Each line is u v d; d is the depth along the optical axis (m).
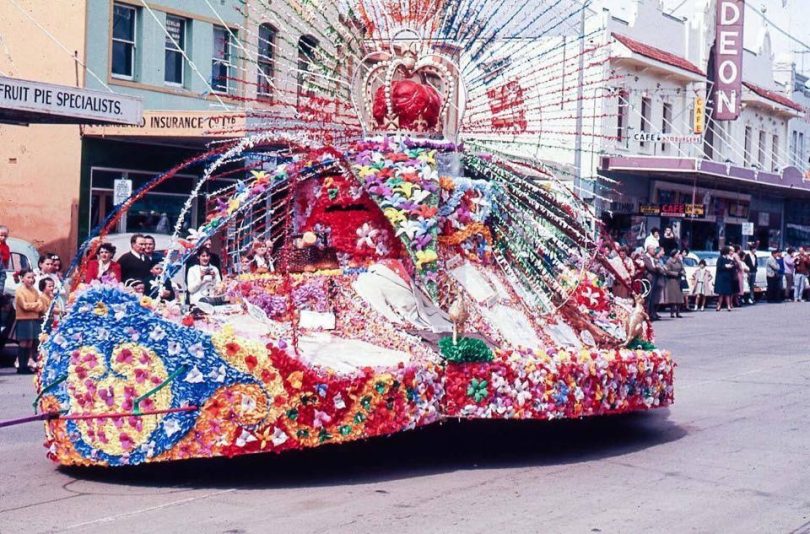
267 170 8.80
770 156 45.03
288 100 9.56
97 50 22.92
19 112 17.42
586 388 8.41
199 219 24.56
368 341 8.01
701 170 32.41
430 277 8.23
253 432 6.97
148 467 7.89
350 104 9.00
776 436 9.79
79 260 8.09
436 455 8.62
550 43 10.16
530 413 7.99
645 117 32.75
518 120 9.01
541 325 8.79
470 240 8.66
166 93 23.98
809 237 49.72
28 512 6.62
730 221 41.47
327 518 6.57
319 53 8.98
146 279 14.01
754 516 6.89
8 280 16.17
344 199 8.45
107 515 6.56
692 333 21.66
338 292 8.26
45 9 23.05
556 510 6.91
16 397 11.94
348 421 7.19
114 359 7.09
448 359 7.77
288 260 8.47
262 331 7.59
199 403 6.96
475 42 8.91
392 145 8.53
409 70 8.94
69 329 7.21
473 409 7.77
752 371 14.78
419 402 7.52
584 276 9.80
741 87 38.12
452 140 9.00
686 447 9.22
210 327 7.40
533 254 9.10
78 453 7.23
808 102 50.66
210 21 24.34
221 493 7.16
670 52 34.84
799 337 20.69
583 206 9.30
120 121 18.48
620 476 8.00
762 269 34.88
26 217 23.55
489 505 7.00
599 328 9.48
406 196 8.23
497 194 8.87
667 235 31.12
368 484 7.51
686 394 12.47
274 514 6.64
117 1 23.17
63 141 23.06
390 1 8.87
